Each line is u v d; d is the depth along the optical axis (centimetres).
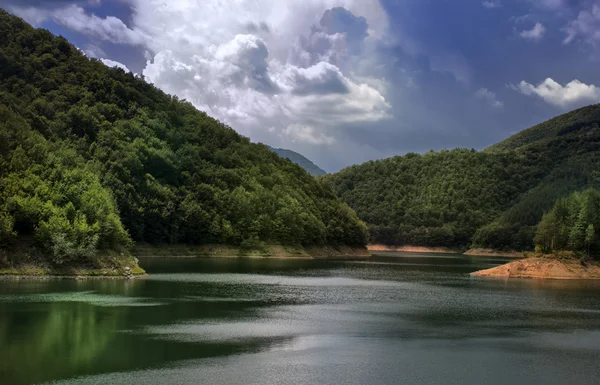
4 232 7031
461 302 6512
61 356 3250
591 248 11856
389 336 4219
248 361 3300
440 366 3338
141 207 13162
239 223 16100
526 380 3102
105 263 7938
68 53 16325
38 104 13238
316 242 19362
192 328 4250
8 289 6109
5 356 3222
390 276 10512
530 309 6044
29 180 8075
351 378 3016
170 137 16738
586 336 4459
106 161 13325
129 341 3709
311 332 4278
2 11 15612
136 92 17238
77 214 8038
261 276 9244
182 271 9575
